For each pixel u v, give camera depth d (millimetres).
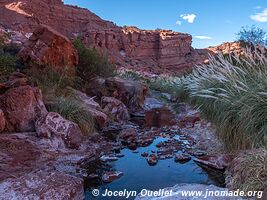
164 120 8961
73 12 54344
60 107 6297
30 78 7258
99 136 6410
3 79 6742
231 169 4012
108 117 8234
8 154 4258
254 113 4184
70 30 51969
